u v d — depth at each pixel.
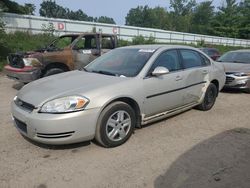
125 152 4.21
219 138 4.83
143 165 3.83
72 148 4.29
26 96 4.18
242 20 59.56
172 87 5.20
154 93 4.84
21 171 3.64
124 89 4.37
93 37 9.75
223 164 3.88
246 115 6.27
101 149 4.28
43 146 4.35
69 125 3.84
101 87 4.21
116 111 4.27
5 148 4.29
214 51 19.14
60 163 3.86
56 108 3.83
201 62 6.25
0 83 10.09
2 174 3.57
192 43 38.59
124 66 5.02
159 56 5.13
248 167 3.80
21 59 8.04
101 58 5.70
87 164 3.84
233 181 3.45
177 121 5.70
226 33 59.00
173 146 4.46
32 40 19.33
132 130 4.59
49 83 4.51
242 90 8.94
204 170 3.71
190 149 4.36
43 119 3.79
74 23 24.94
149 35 32.44
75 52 9.08
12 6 24.64
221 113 6.38
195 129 5.26
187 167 3.79
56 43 9.72
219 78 6.70
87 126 3.98
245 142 4.66
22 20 21.31
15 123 4.35
